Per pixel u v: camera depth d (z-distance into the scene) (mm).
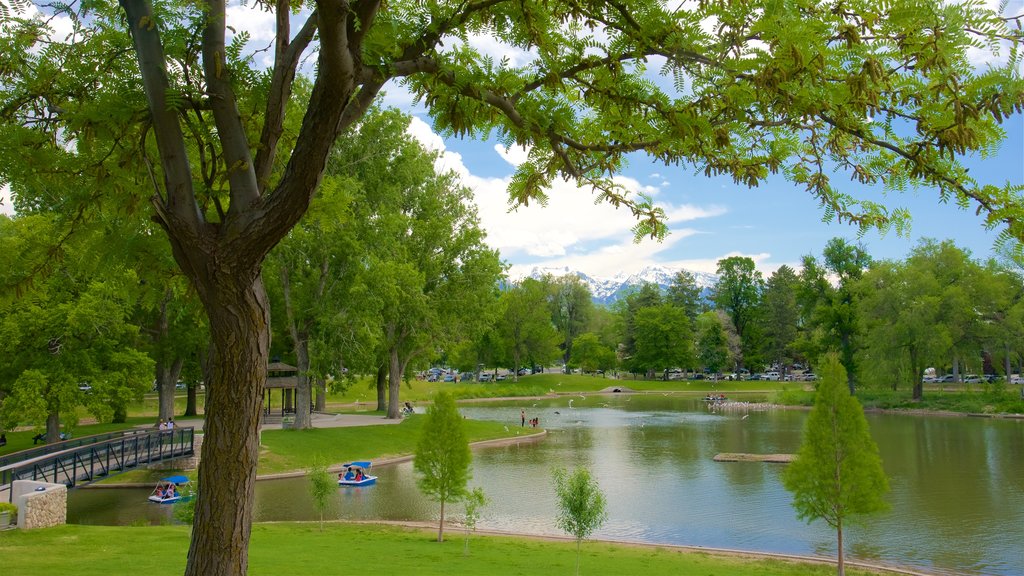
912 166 3730
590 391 101000
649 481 31578
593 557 18562
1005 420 54844
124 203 4949
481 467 35531
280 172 5715
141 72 4301
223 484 4168
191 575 4133
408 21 4348
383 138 39938
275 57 4484
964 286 62750
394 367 49844
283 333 48500
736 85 3773
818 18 3256
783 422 58219
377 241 39062
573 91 4812
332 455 36156
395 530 21797
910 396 68375
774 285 107188
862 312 66125
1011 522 23609
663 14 3689
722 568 17625
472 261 47656
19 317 28516
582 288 124688
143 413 57719
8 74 5012
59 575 12195
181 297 5668
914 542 21406
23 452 24266
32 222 22250
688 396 94500
